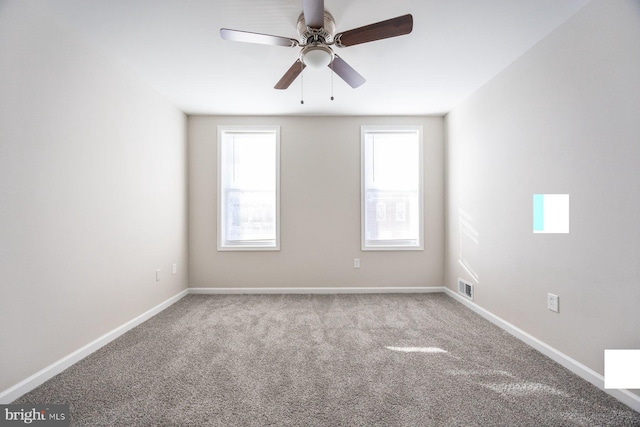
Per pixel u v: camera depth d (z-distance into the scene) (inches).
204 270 142.1
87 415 55.3
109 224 88.8
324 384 65.4
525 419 54.1
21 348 62.5
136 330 96.9
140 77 103.7
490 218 105.0
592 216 65.9
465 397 60.7
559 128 74.7
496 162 101.5
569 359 71.5
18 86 62.1
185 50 87.0
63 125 72.6
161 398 60.5
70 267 74.7
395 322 103.8
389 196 145.0
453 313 113.3
